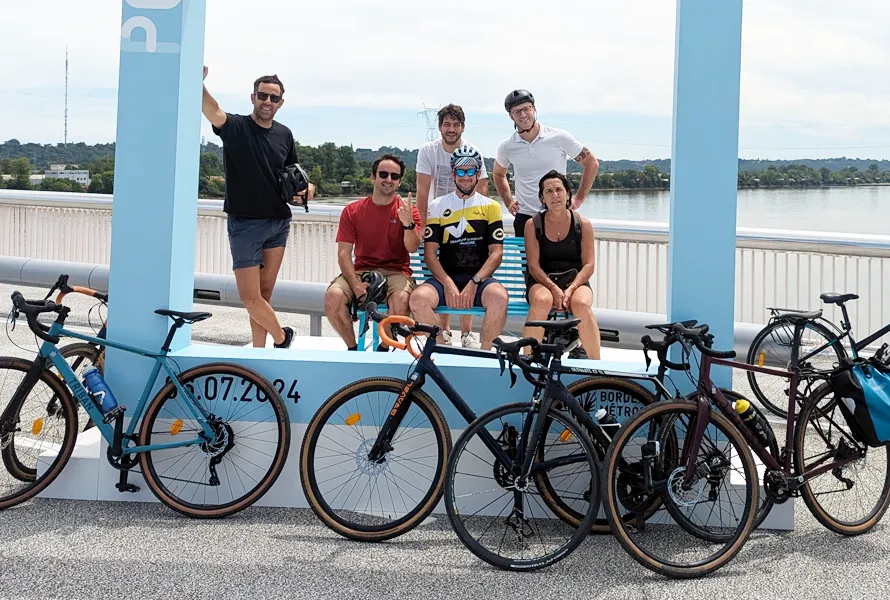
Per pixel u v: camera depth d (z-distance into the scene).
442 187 5.90
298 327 8.70
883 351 3.96
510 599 3.12
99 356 4.52
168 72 4.02
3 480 4.20
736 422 3.60
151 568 3.30
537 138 5.98
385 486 3.99
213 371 3.98
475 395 4.00
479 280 5.09
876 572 3.38
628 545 3.37
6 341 7.42
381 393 3.97
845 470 3.82
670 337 3.67
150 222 4.07
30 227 9.19
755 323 6.75
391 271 5.32
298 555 3.47
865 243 6.48
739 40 3.86
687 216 3.92
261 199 5.37
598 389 3.90
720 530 3.79
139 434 3.96
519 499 3.65
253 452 4.05
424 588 3.20
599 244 7.10
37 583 3.14
